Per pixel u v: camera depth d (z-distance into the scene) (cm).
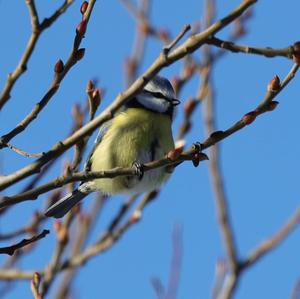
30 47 670
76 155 780
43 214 1048
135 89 691
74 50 710
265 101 749
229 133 771
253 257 993
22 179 723
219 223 1016
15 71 681
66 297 1058
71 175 756
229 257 991
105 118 703
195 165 793
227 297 970
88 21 706
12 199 738
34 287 832
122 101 696
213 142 779
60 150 721
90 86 778
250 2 639
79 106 992
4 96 688
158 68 673
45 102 729
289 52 674
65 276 1075
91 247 1088
